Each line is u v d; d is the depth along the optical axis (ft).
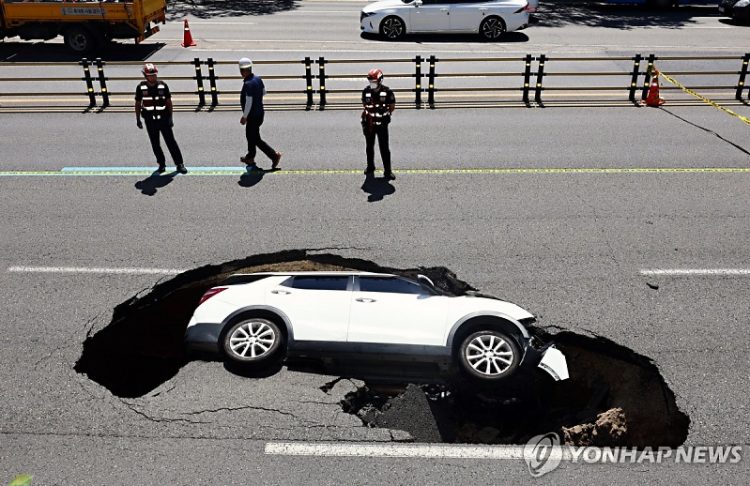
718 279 27.84
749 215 33.83
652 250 30.27
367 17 76.07
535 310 25.58
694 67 65.31
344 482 17.75
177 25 85.25
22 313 25.41
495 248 30.37
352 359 22.70
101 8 65.62
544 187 37.42
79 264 29.04
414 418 20.44
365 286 23.94
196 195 36.47
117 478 17.85
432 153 42.93
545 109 52.85
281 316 22.95
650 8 101.71
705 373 22.04
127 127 48.42
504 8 75.00
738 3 89.76
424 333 22.48
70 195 36.47
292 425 19.69
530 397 22.47
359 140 45.57
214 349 22.65
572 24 88.33
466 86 58.70
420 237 31.37
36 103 54.03
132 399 20.70
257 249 30.30
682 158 41.88
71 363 22.62
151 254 29.86
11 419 19.93
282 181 38.45
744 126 48.55
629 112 52.08
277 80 60.85
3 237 31.53
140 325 25.99
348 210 34.42
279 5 102.63
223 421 19.83
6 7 65.62
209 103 54.13
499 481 17.80
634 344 23.59
